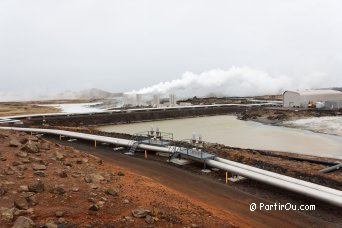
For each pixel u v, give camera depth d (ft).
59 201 38.11
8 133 82.02
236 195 61.67
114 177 56.54
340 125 197.26
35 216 33.09
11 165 50.49
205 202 56.70
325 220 50.62
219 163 77.61
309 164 90.94
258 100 474.90
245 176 69.82
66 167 55.47
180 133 186.70
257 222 48.57
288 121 232.94
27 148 62.18
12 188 39.75
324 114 250.57
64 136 138.00
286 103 317.22
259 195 61.93
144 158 94.84
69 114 242.78
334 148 135.44
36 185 40.04
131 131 199.62
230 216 49.11
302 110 272.72
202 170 79.77
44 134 145.07
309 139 160.04
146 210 38.52
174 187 65.67
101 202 39.68
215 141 155.43
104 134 143.64
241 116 289.74
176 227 37.04
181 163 85.56
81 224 33.01
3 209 33.01
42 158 59.11
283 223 48.75
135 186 53.16
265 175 68.49
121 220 35.58
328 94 319.06
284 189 63.26
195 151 88.07
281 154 117.08
